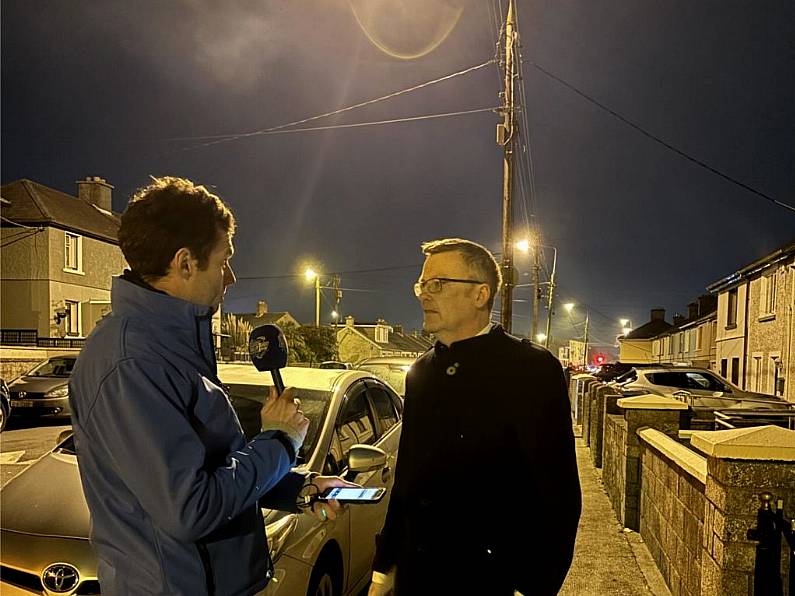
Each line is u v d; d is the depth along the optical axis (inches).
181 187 61.1
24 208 992.9
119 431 51.5
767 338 863.7
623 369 1094.4
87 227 1061.8
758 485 108.0
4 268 972.6
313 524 120.6
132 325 55.6
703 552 123.3
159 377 53.6
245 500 56.0
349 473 142.4
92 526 55.2
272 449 61.1
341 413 153.0
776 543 106.1
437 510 73.7
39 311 965.2
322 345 1744.6
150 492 51.0
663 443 170.9
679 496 152.4
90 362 54.2
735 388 516.1
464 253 79.8
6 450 369.7
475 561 71.6
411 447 79.0
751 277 932.6
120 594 53.1
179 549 53.6
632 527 217.9
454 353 77.0
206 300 61.8
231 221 65.2
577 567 181.2
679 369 528.7
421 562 74.2
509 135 579.5
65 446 150.9
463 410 73.5
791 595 105.6
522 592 70.4
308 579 114.7
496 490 71.9
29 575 103.4
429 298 79.5
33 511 114.6
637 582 169.8
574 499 71.0
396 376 390.3
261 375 168.1
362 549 144.8
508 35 575.2
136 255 58.5
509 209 579.2
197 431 56.4
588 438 427.2
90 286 1058.7
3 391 426.9
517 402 71.4
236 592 58.7
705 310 1471.5
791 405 465.7
